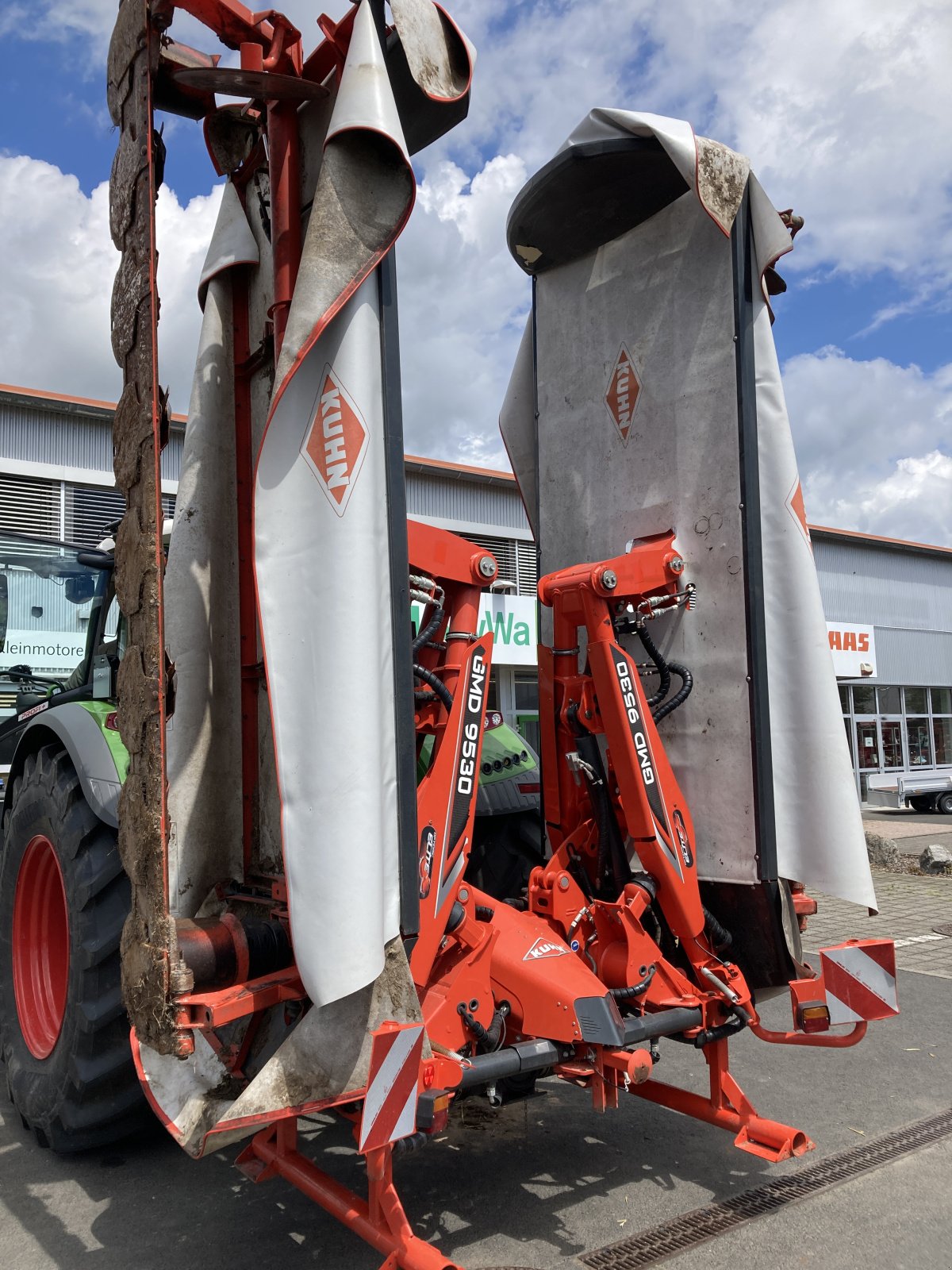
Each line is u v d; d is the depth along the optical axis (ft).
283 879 8.21
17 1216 8.82
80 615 15.43
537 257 12.00
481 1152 10.25
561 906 9.80
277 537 6.81
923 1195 9.10
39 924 11.38
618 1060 8.25
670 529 10.64
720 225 9.29
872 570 82.53
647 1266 7.81
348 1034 6.71
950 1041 14.11
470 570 8.84
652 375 10.94
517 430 12.67
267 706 8.75
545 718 11.14
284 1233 8.45
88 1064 9.31
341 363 6.82
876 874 33.09
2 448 39.73
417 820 7.64
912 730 77.51
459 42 7.18
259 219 8.92
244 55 7.39
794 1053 13.74
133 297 6.88
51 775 10.64
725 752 10.02
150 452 6.57
